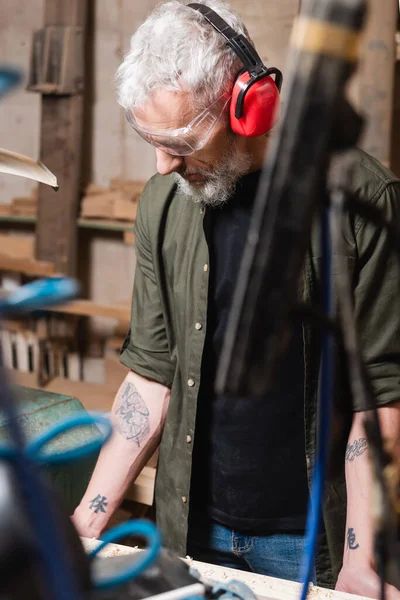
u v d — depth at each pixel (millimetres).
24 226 3725
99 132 3518
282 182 360
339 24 337
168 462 1506
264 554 1489
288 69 359
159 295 1483
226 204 1370
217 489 1488
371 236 1233
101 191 3414
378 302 1262
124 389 1540
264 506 1455
